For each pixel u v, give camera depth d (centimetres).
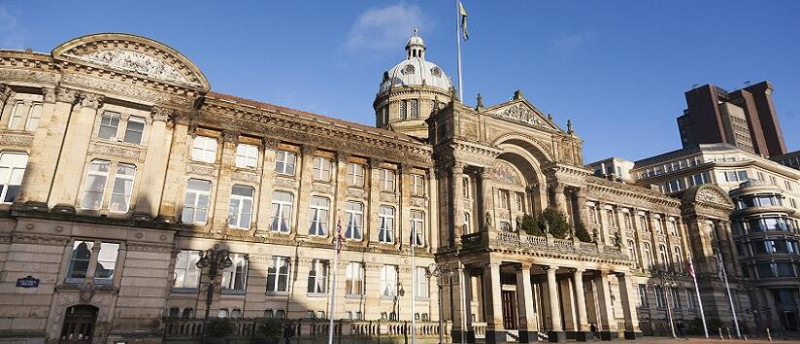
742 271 6725
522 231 3694
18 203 2612
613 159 8700
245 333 2808
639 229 5669
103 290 2673
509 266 3797
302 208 3469
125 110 3047
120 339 2605
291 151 3622
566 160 4691
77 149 2820
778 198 6975
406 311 3619
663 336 4969
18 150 2814
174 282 2948
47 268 2580
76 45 2903
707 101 13738
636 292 5225
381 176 3959
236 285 3125
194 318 2766
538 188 4588
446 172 4053
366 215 3753
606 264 4088
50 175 2714
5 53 2809
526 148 4578
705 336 4769
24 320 2472
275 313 3173
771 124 14088
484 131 4206
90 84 2938
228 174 3288
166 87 3120
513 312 4138
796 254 6725
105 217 2741
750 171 7669
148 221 2847
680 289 5675
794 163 10312
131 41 3053
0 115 2822
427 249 3909
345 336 3044
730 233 6450
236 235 3181
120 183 2948
